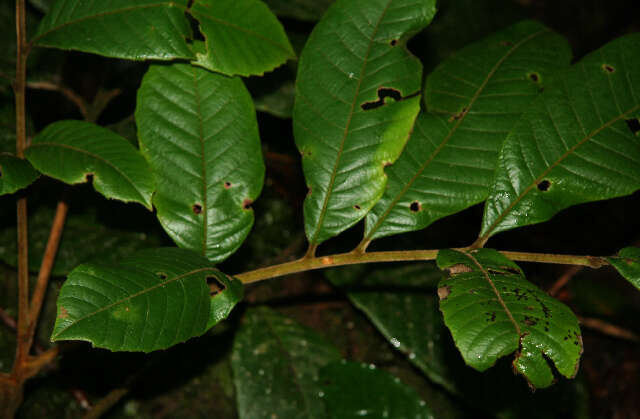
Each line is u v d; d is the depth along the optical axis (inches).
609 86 35.5
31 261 40.0
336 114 35.5
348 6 35.6
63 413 40.9
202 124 35.7
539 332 32.4
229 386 42.5
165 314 33.3
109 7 34.6
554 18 57.1
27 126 40.4
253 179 35.8
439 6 49.1
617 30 58.8
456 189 35.7
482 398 40.9
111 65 40.7
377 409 40.8
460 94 36.9
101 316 32.8
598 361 46.5
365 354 44.2
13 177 34.4
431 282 42.1
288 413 40.4
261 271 35.1
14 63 40.8
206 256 35.4
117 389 39.4
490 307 32.8
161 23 34.5
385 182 35.3
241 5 35.5
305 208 35.4
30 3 41.4
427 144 36.0
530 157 35.2
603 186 35.0
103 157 34.9
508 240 46.6
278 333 41.4
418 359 41.1
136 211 41.2
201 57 35.1
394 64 35.6
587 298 48.1
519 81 37.0
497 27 50.5
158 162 35.5
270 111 40.9
